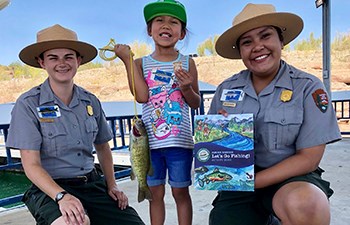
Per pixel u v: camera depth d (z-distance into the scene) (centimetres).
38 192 187
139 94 219
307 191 157
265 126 179
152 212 226
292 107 174
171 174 220
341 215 247
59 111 192
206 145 177
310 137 168
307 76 180
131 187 368
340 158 452
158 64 227
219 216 189
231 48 202
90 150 205
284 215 162
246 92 189
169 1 221
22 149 180
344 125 1034
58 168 191
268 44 178
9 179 773
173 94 221
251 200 188
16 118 183
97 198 199
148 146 207
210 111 207
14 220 272
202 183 176
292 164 168
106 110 522
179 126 219
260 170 183
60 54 192
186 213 225
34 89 197
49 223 165
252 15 174
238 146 173
